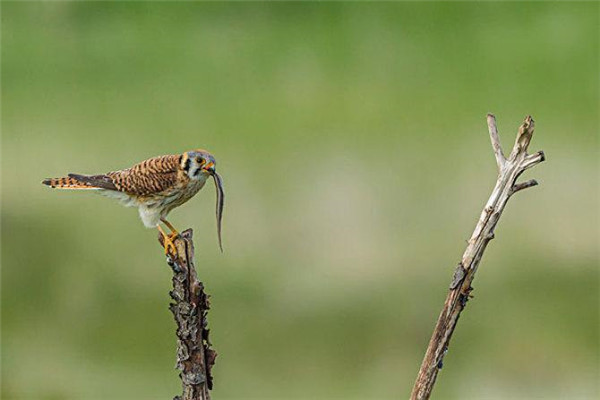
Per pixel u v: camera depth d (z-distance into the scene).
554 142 24.86
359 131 25.41
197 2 33.59
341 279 19.58
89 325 18.69
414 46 31.55
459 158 24.09
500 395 16.91
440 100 27.47
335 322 18.50
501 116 26.75
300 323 18.58
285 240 20.78
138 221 20.77
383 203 22.02
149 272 19.78
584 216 21.31
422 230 21.05
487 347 18.11
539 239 20.61
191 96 27.98
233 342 18.11
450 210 21.98
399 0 33.75
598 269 19.81
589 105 26.80
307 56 30.67
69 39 31.88
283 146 24.61
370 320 18.47
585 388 17.20
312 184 22.70
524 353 17.98
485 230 8.21
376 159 24.09
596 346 18.03
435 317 18.62
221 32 32.31
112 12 33.34
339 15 33.84
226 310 18.81
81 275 19.75
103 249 20.28
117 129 26.45
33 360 17.39
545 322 18.55
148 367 17.41
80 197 21.64
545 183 22.23
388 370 17.62
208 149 24.86
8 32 32.25
